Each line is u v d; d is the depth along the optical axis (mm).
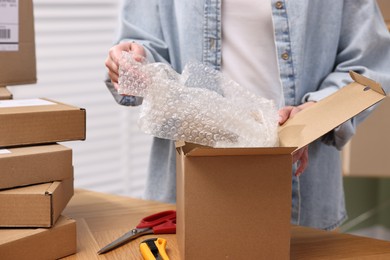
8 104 1181
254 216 978
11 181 1035
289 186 981
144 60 1137
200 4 1447
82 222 1239
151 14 1536
